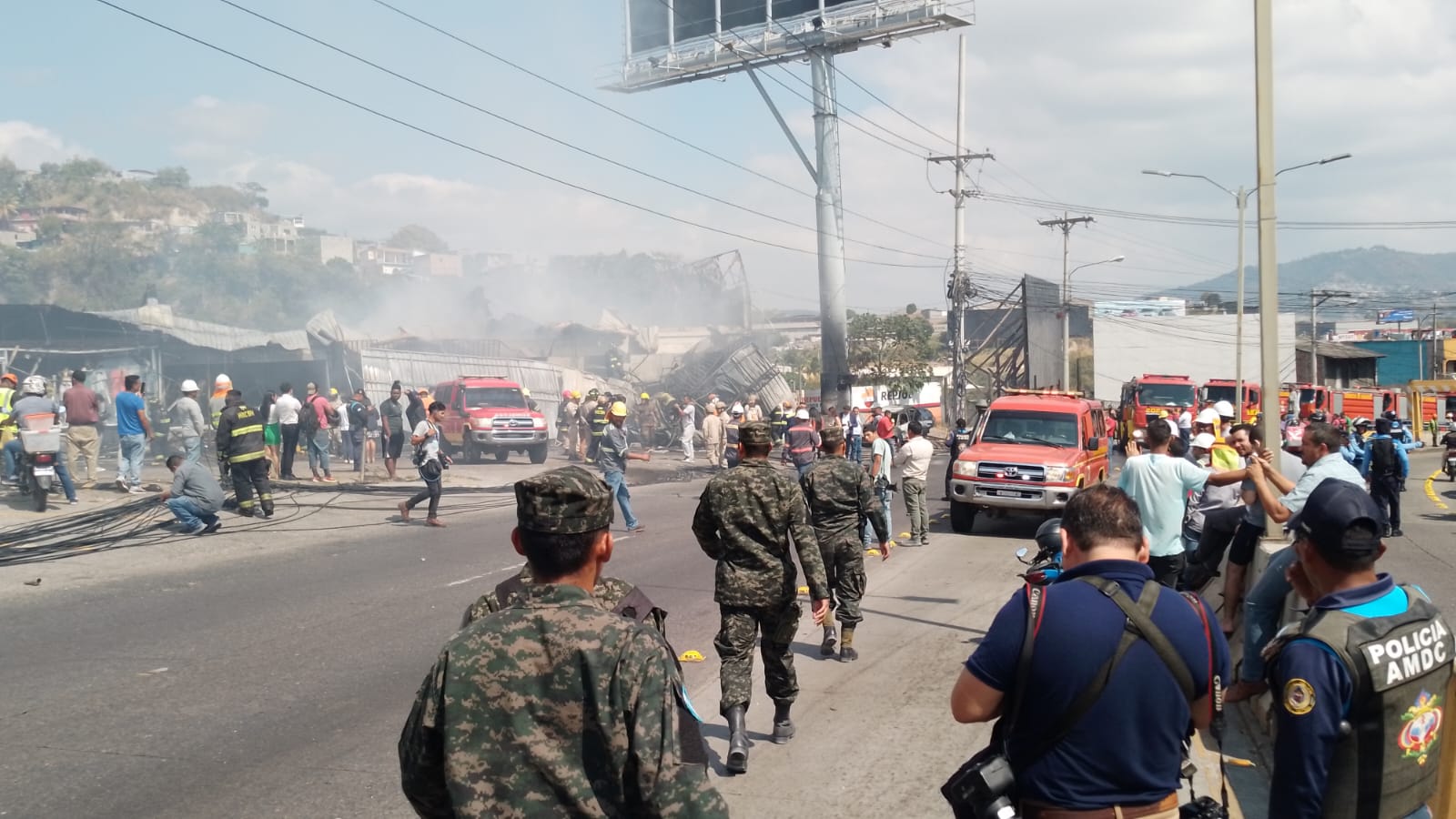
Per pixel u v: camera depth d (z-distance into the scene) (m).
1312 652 2.78
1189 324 65.56
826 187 39.03
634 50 42.47
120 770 5.61
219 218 108.88
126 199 106.19
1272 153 8.16
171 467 14.20
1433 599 11.16
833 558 8.15
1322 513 2.92
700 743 2.36
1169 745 2.78
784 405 36.66
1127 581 2.85
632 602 2.85
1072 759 2.77
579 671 2.25
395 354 34.28
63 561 12.08
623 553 13.59
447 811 2.40
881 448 15.30
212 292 75.56
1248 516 8.01
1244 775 5.62
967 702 2.88
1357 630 2.78
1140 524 2.98
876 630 9.30
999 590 11.24
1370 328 115.38
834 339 38.91
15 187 105.06
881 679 7.68
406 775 2.35
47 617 9.42
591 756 2.23
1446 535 17.27
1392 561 14.10
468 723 2.24
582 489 2.41
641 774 2.18
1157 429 7.94
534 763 2.21
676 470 28.64
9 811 5.02
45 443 15.20
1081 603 2.80
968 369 57.62
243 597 10.43
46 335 29.75
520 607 2.36
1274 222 8.14
